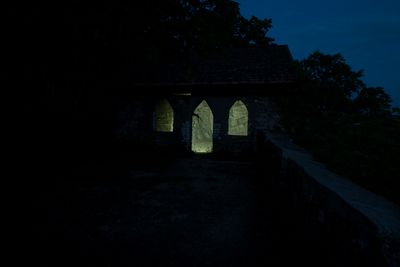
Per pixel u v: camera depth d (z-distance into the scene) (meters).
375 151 2.49
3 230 3.75
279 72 11.82
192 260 3.10
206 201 5.42
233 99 12.43
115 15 5.69
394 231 0.99
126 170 8.57
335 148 3.03
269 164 6.05
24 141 8.27
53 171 7.84
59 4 5.17
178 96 13.08
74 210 4.75
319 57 10.25
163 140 13.31
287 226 3.31
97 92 12.09
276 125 11.69
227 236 3.76
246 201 5.45
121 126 13.82
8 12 4.91
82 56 6.77
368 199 1.46
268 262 3.01
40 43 5.81
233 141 12.44
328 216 1.69
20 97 7.39
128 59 7.21
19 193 5.55
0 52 5.70
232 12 7.46
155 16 6.20
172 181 7.16
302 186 2.51
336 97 9.34
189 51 7.36
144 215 4.60
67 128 10.35
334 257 1.56
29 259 3.03
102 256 3.18
